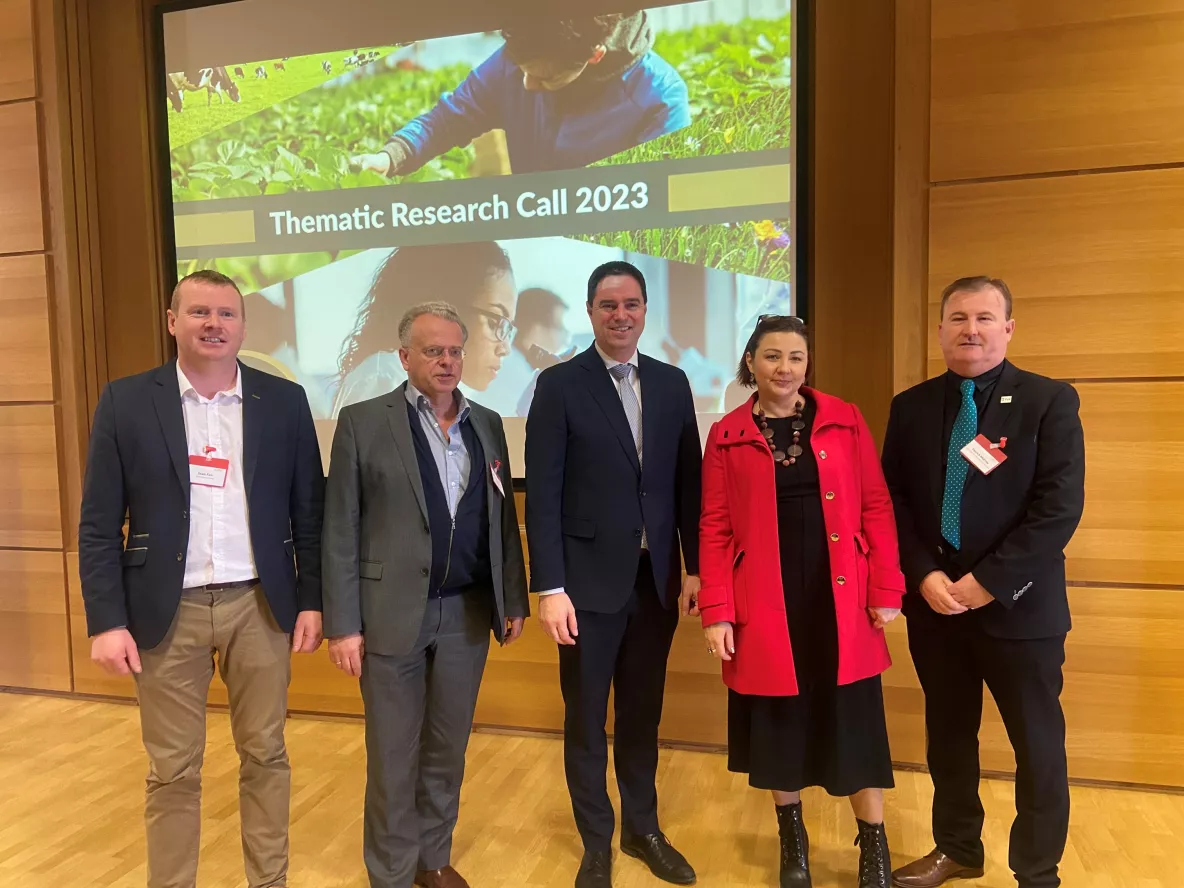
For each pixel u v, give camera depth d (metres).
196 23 3.25
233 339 1.70
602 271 1.87
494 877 2.01
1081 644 2.45
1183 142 2.30
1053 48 2.37
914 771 2.56
